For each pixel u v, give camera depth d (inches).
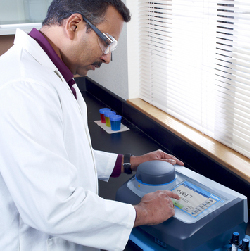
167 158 50.6
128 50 83.4
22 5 96.0
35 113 31.6
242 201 39.8
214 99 62.6
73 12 35.0
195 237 36.2
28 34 38.5
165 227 37.5
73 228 33.2
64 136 36.3
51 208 31.5
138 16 81.9
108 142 74.2
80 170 37.9
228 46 57.4
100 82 104.3
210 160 57.2
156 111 78.0
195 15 63.4
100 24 35.6
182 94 70.5
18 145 30.9
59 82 37.2
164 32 74.2
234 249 37.7
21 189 31.9
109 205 35.8
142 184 43.5
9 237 35.6
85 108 46.1
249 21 51.7
